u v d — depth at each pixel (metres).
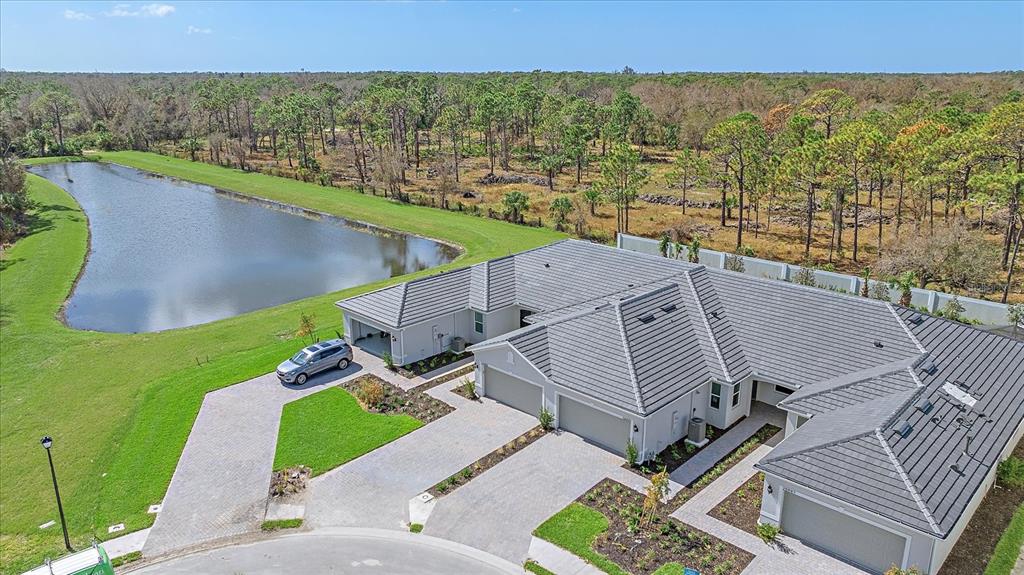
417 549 19.53
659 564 18.66
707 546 19.33
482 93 119.62
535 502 21.56
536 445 24.92
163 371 33.00
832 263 47.03
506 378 27.86
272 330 38.09
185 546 20.08
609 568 18.53
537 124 104.31
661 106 112.25
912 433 19.84
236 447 25.34
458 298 34.06
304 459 24.39
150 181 96.19
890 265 41.72
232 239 62.78
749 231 57.19
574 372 25.34
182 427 26.89
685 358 25.95
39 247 57.81
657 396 23.52
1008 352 26.39
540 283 34.91
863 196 67.19
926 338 25.42
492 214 66.75
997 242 49.22
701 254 44.56
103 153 121.69
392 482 22.88
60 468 25.00
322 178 88.06
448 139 112.56
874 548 18.22
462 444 25.14
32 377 33.03
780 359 26.28
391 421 26.94
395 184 77.62
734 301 29.42
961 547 19.05
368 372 31.56
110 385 31.70
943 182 48.38
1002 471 21.58
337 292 45.44
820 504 18.95
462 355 33.25
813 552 19.12
